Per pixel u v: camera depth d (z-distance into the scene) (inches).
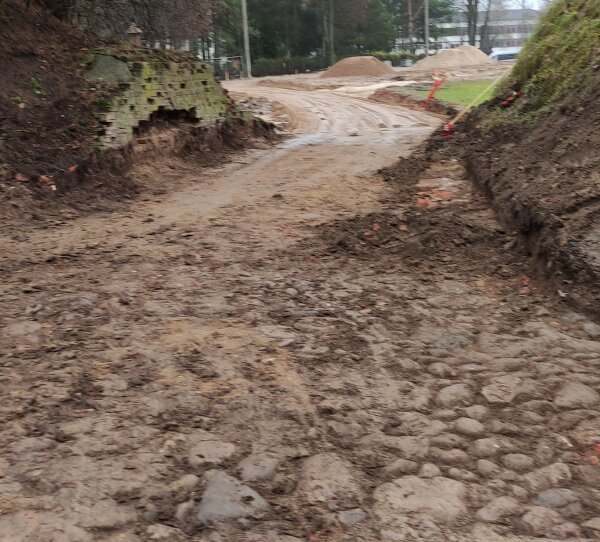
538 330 225.9
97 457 145.9
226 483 138.1
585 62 424.5
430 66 2172.7
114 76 556.1
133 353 200.2
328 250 330.6
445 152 577.6
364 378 192.9
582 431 164.4
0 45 528.1
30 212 411.2
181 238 358.3
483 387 188.4
